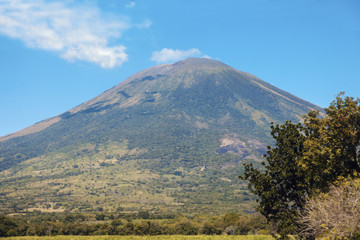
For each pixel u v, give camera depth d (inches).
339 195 511.2
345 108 687.7
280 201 734.5
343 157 653.3
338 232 470.9
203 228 3174.2
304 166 689.0
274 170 759.1
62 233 3378.4
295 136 777.6
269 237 1382.9
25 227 3358.8
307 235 646.5
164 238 1752.0
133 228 3425.2
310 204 579.8
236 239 1406.3
